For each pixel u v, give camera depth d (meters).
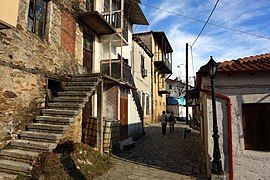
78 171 7.15
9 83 7.25
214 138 6.90
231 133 7.12
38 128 7.81
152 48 26.16
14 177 6.05
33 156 6.58
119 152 11.62
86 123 11.04
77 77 10.42
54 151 7.87
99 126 9.86
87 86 9.50
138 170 8.51
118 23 15.12
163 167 9.06
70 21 10.68
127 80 14.60
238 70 6.97
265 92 7.05
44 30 9.19
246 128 7.19
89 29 12.45
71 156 7.84
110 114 13.16
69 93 9.22
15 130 7.51
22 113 7.77
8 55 7.21
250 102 7.12
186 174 8.21
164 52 29.34
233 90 7.27
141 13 17.80
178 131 20.80
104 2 14.49
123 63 13.88
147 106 24.20
